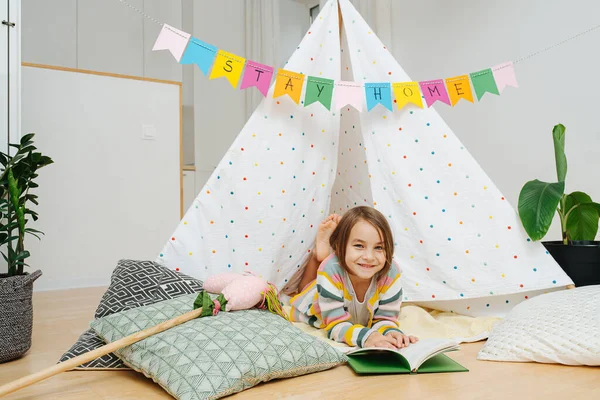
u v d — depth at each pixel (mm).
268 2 3859
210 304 1243
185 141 4168
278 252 1727
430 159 1726
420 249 1681
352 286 1463
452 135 1729
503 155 2594
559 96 2336
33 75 2578
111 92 2797
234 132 4258
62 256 2662
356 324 1479
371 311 1470
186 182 3979
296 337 1189
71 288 2648
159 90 2953
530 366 1206
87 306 2123
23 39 3539
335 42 1851
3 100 1659
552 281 1599
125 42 3881
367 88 1700
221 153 4188
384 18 3146
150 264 1556
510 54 2531
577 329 1213
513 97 2535
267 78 1623
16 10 1690
